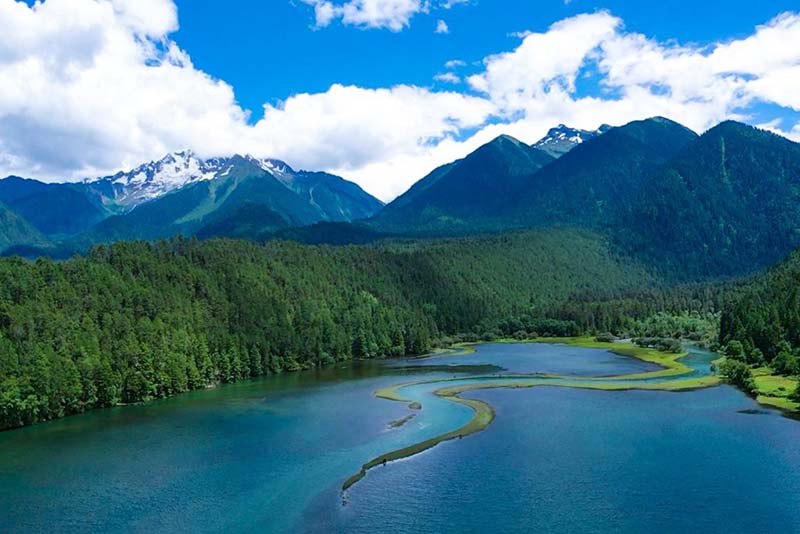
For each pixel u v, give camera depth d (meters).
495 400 185.25
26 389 165.50
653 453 127.62
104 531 96.00
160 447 140.38
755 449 129.12
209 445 141.25
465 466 121.56
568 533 92.25
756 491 106.69
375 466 122.75
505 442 137.50
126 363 196.00
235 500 106.88
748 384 192.00
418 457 128.00
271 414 173.00
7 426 161.12
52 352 178.75
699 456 125.25
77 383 179.50
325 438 145.00
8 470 125.81
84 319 199.50
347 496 107.38
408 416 166.38
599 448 131.88
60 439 149.12
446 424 155.50
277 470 121.94
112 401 188.75
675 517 97.06
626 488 108.88
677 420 154.75
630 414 162.50
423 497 106.31
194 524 97.56
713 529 93.00
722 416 158.38
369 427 154.75
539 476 115.38
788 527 93.31
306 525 96.19
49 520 100.38
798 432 141.75
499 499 104.94
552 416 161.62
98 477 120.25
